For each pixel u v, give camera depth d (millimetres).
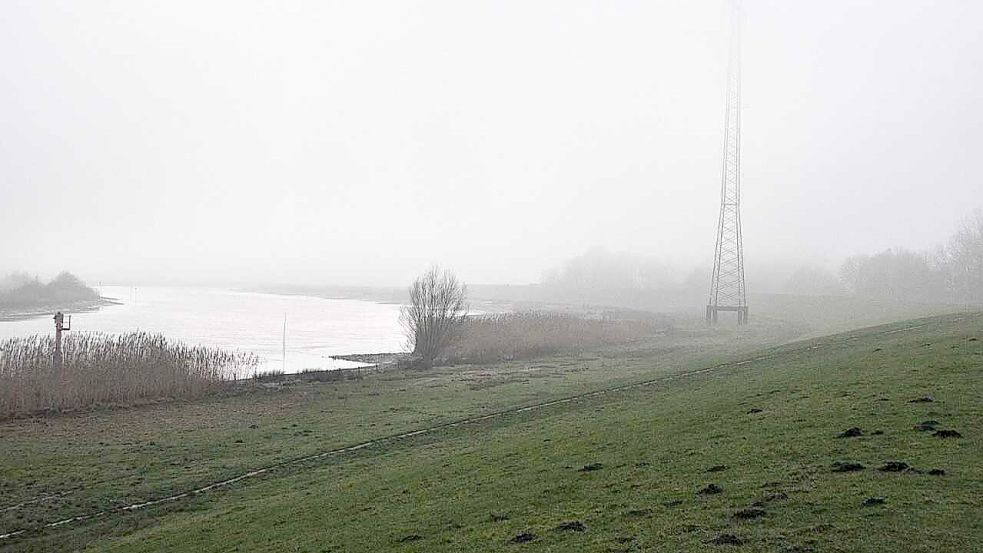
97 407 51531
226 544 22078
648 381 49438
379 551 18438
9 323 128125
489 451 29938
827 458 19062
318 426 43656
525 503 20391
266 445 38688
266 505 26422
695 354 72688
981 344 32656
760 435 23125
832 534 14055
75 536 25391
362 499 24766
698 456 21984
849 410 23922
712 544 14516
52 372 55062
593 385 52000
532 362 74188
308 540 20812
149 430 43938
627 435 27891
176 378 58031
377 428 41531
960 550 12750
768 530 14773
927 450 18281
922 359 31250
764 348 65125
